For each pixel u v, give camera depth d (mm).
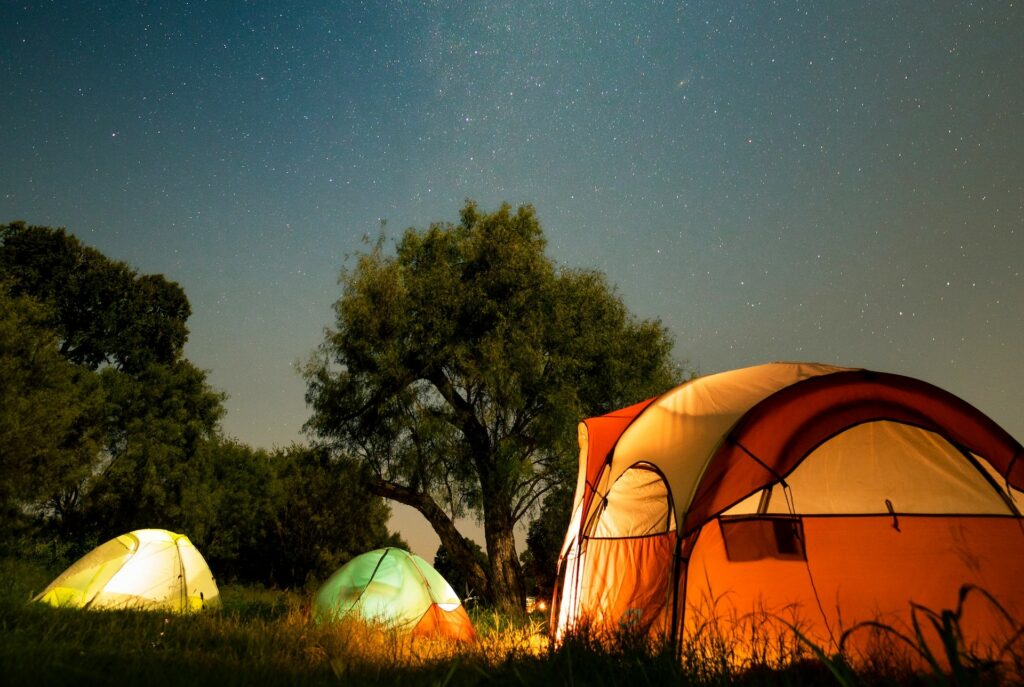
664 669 3102
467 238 17781
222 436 33188
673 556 5598
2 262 30109
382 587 8188
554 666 3373
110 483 27906
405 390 16312
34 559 19172
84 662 3479
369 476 16625
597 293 17953
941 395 6051
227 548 35719
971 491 6496
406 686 3336
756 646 3932
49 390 22422
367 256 17094
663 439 6219
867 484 6707
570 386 16312
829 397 6000
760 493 6750
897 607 5562
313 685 3295
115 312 32219
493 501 16203
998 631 5016
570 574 7973
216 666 3697
